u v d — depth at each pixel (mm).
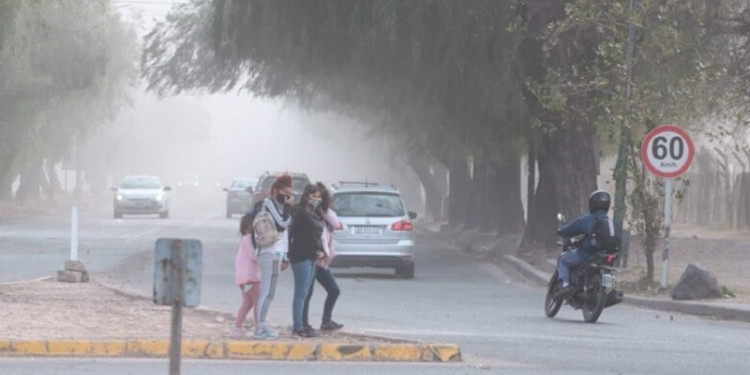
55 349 27422
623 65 50281
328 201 31250
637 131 53219
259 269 30156
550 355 29375
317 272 31422
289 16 61344
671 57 52219
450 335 33312
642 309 43750
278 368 26406
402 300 44969
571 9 52781
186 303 17328
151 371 25344
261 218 29516
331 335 30891
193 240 17391
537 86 56344
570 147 63000
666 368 27375
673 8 53094
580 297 38000
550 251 64562
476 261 72188
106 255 65375
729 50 57188
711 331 35781
